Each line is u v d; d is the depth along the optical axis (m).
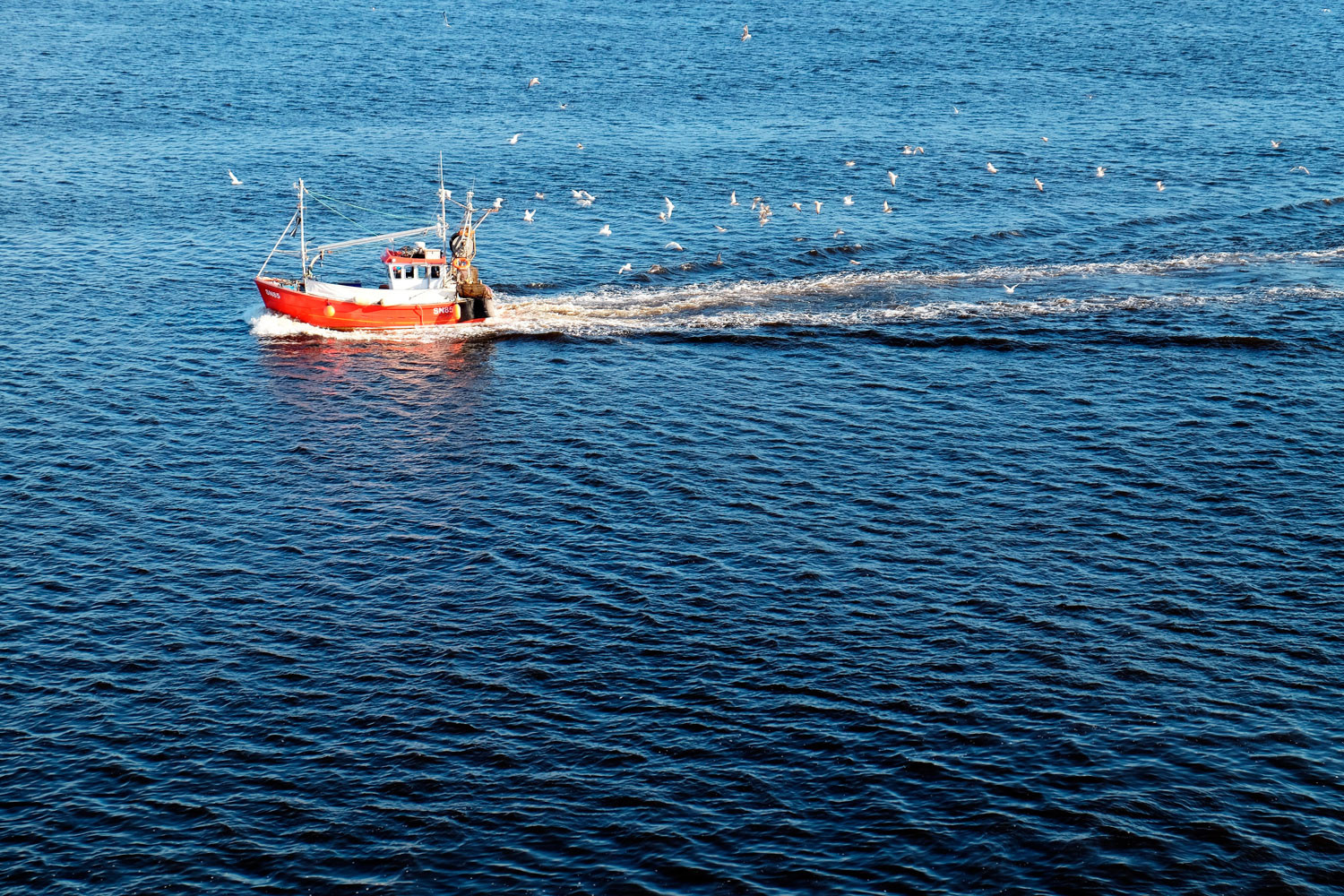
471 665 56.84
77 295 98.81
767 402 82.62
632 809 48.94
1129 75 182.00
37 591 61.72
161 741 52.28
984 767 50.81
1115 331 93.06
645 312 97.06
